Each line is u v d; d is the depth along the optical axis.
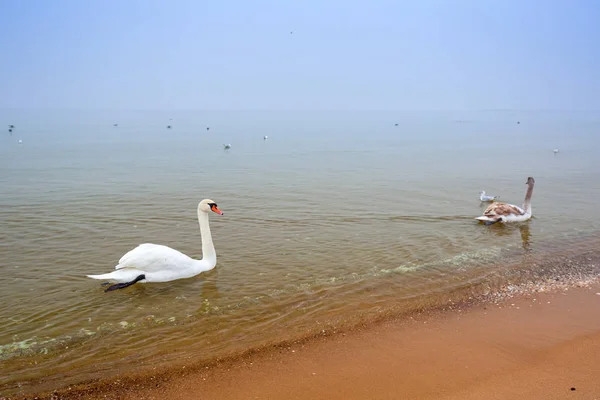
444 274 11.10
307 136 68.75
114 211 16.97
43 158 34.31
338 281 10.66
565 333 8.34
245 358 7.53
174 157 36.31
